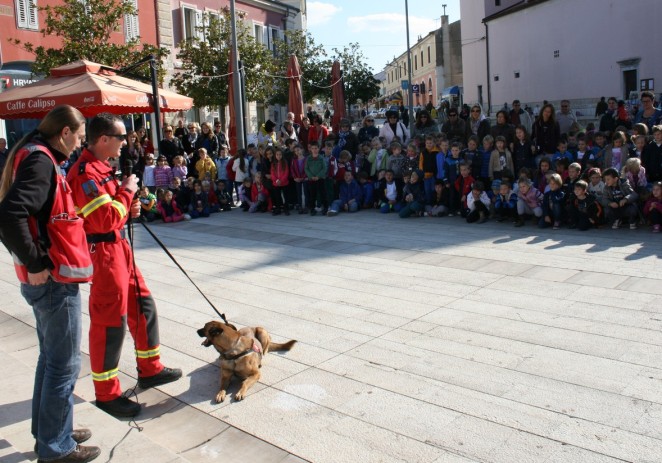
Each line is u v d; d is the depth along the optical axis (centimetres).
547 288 644
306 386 448
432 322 564
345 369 473
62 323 323
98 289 399
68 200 328
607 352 475
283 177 1220
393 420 392
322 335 547
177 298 682
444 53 5747
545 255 782
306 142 1461
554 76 3200
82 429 361
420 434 374
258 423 400
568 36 3061
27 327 613
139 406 421
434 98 5947
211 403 432
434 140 1122
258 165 1336
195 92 2297
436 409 403
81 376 484
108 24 1702
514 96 3578
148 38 2388
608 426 370
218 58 2272
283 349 514
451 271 734
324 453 360
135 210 427
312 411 411
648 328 518
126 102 1057
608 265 714
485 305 603
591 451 345
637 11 2642
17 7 1880
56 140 326
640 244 806
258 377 458
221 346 444
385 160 1216
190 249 953
